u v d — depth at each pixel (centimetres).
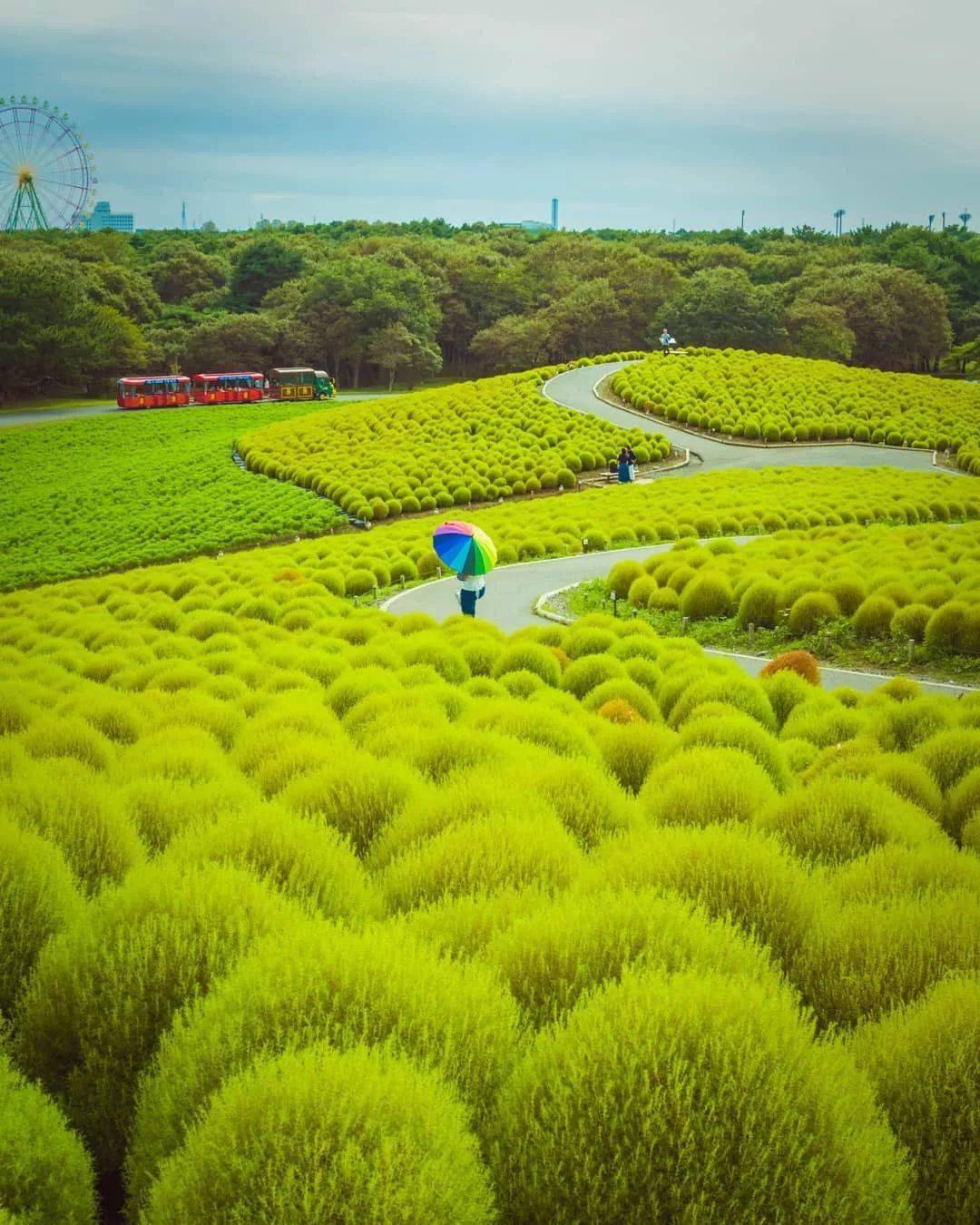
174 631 2406
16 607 2991
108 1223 477
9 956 560
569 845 662
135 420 9375
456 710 1198
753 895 591
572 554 3825
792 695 1459
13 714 1088
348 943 476
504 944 516
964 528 3416
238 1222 365
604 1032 417
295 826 656
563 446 6606
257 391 10731
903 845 698
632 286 12825
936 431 7019
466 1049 444
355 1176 367
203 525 5375
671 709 1398
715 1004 424
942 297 12075
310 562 3609
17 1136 413
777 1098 398
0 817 633
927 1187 436
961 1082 443
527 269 14438
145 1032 506
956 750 1017
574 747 991
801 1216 385
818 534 3538
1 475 7331
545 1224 400
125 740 1099
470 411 7756
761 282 14050
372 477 5953
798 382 8388
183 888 546
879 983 534
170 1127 431
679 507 4388
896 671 2095
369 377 13738
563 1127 404
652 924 505
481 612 2894
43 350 10319
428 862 640
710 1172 387
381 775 808
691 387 8131
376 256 13875
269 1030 446
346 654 1661
